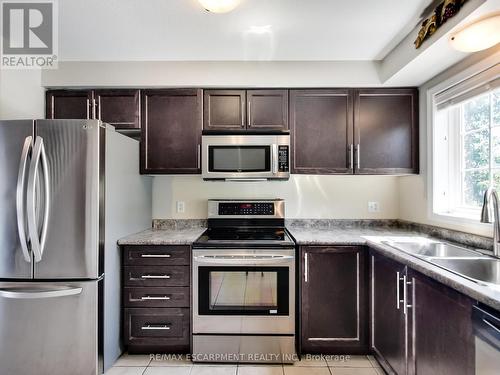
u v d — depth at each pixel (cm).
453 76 194
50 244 175
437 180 213
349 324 202
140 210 241
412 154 233
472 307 109
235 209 257
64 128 174
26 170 169
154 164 235
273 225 258
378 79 229
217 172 226
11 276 173
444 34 156
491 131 177
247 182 269
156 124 235
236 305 201
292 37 196
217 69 231
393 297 169
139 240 204
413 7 163
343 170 234
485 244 167
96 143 176
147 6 162
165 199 268
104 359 184
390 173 233
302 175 262
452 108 204
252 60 230
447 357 123
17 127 173
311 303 202
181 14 170
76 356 177
